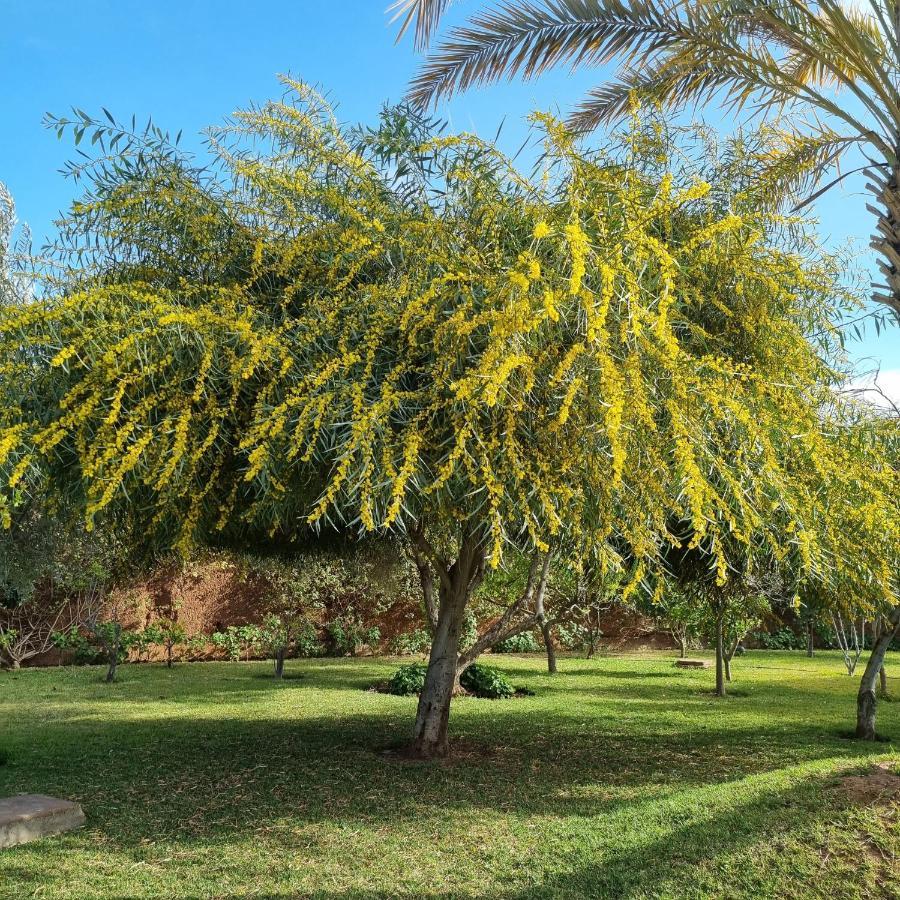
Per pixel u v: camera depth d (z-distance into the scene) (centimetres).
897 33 399
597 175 359
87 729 755
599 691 1122
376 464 312
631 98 410
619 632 1866
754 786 451
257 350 323
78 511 360
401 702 967
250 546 618
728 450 335
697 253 384
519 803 495
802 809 386
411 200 411
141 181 400
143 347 326
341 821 454
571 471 325
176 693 1037
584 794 520
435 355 346
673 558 622
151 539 464
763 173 531
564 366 285
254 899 345
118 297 351
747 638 2020
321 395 320
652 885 339
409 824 448
